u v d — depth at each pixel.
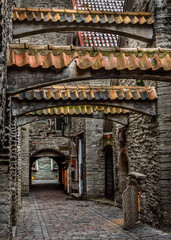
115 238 7.96
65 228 9.44
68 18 8.09
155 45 8.46
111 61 5.65
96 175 16.70
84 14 8.29
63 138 22.16
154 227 8.73
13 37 7.84
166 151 8.32
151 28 8.59
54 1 20.42
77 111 10.42
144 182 9.50
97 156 16.83
